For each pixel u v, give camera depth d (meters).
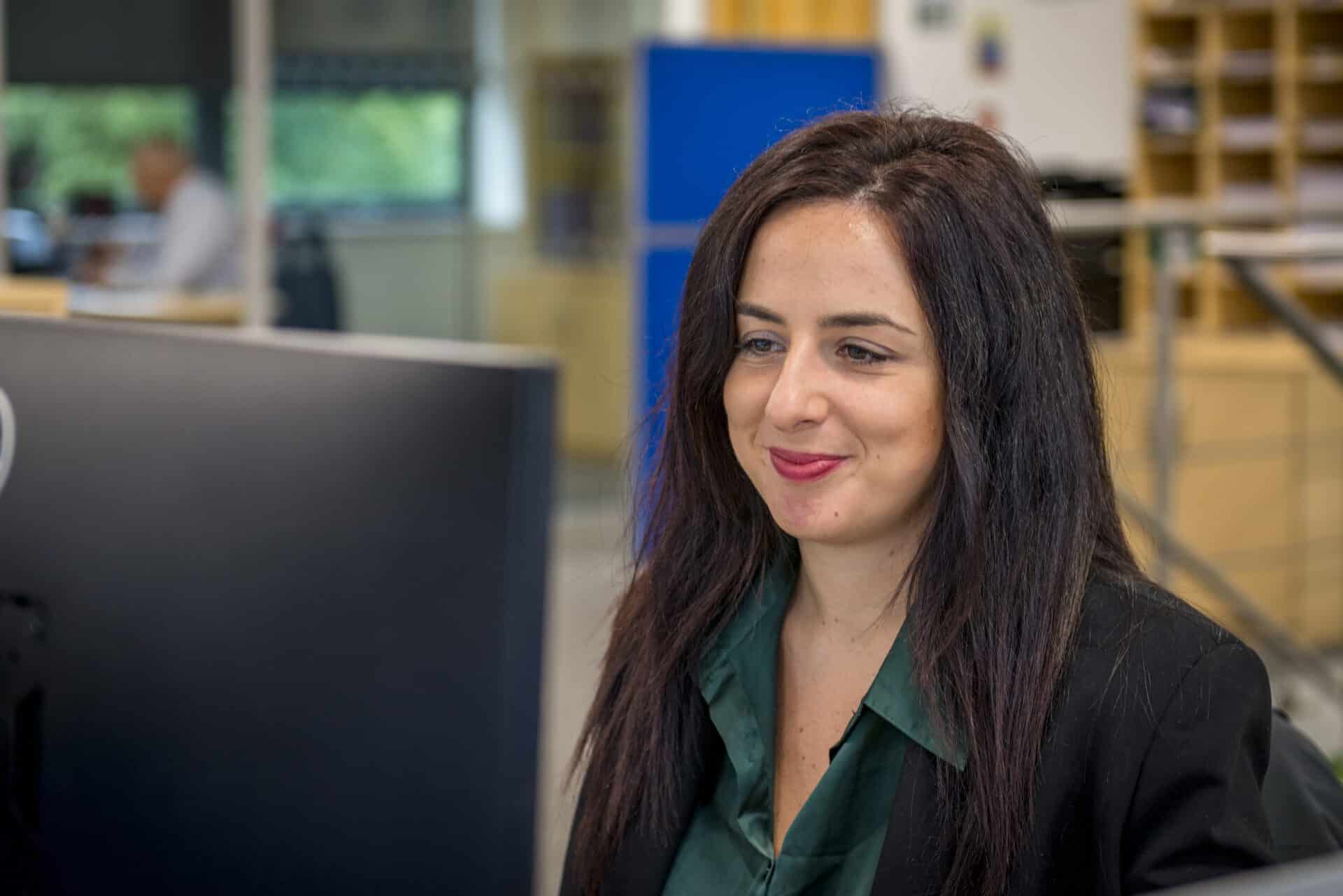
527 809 0.84
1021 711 1.21
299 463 0.90
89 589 0.99
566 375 7.43
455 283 7.25
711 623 1.39
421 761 0.86
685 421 1.38
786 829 1.34
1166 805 1.18
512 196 7.31
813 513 1.25
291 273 6.93
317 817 0.90
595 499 7.34
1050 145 7.55
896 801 1.23
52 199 6.68
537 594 0.83
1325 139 6.44
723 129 6.46
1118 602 1.25
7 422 1.03
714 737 1.39
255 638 0.92
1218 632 1.24
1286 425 5.46
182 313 6.69
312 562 0.90
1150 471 5.43
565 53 7.36
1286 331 6.29
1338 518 5.57
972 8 7.36
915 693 1.24
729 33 7.46
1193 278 6.49
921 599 1.24
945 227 1.21
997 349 1.22
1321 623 5.58
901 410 1.22
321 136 6.95
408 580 0.86
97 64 6.66
